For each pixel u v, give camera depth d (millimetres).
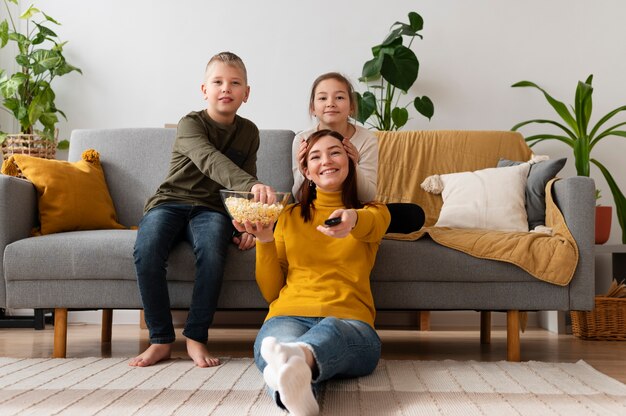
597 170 3771
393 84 3467
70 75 3768
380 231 1983
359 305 1926
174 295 2291
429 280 2281
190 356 2201
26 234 2455
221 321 3615
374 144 2525
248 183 2039
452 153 3217
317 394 1589
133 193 2928
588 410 1526
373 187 2266
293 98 3777
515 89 3793
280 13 3793
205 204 2348
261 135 2957
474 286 2283
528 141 3686
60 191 2576
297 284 1962
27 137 3477
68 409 1518
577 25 3791
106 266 2277
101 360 2195
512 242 2256
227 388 1741
